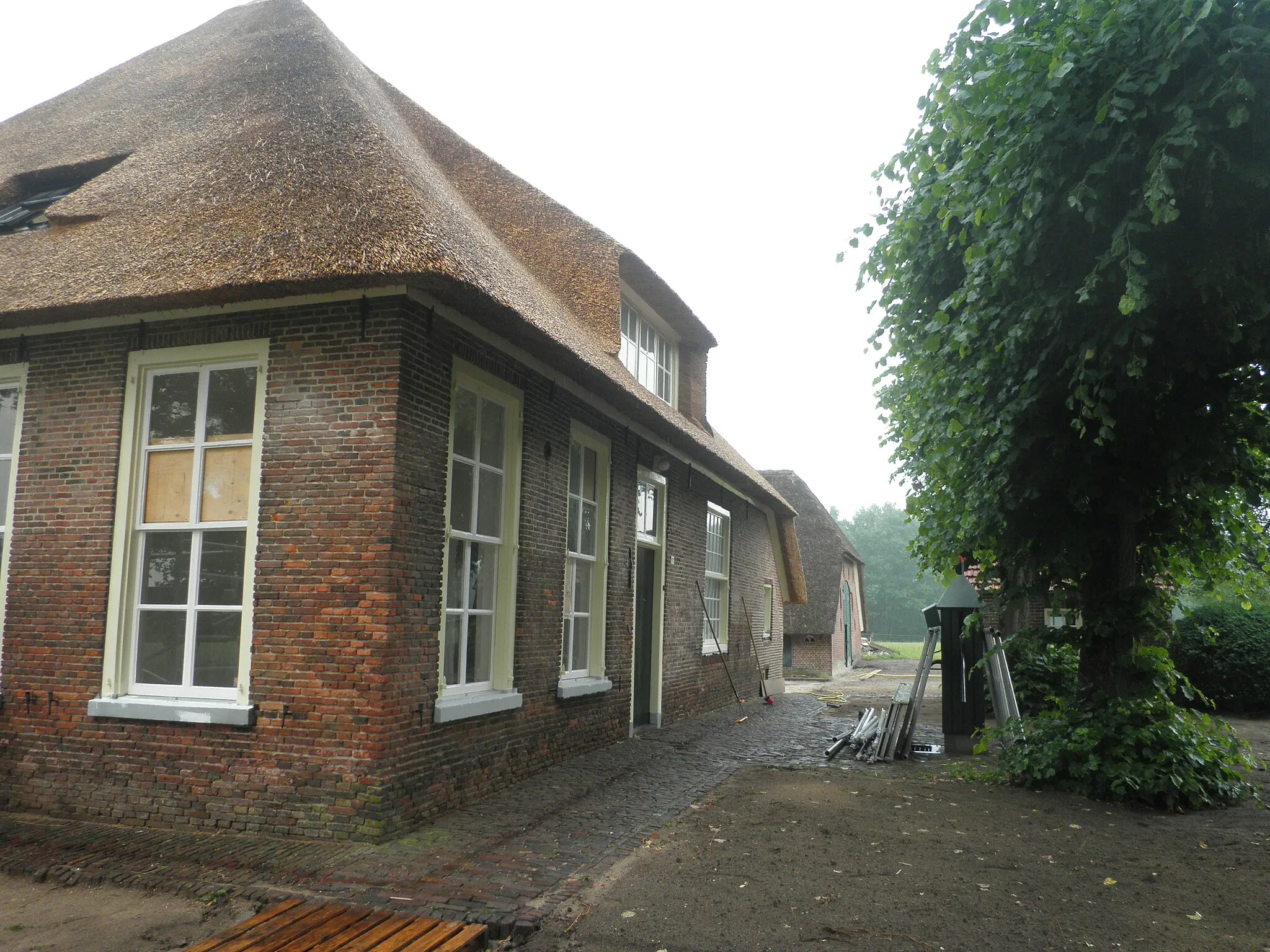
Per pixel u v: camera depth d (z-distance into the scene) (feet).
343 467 20.95
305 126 26.07
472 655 25.34
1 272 24.29
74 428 23.35
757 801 24.13
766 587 62.54
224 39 36.14
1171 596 29.58
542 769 28.09
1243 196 20.27
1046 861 18.88
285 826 20.21
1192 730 25.68
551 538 29.07
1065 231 22.16
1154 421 25.16
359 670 20.20
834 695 64.90
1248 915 15.88
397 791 20.43
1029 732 27.43
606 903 16.25
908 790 25.84
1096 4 21.03
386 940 14.44
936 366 28.48
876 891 16.89
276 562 21.12
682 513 43.42
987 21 22.45
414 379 21.49
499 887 16.97
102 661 22.29
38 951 14.51
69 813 21.94
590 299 35.45
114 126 32.19
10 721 22.85
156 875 17.65
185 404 22.95
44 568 23.11
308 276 19.92
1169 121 20.57
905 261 28.68
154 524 22.65
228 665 21.67
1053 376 24.59
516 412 27.25
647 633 40.11
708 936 14.80
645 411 32.99
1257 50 18.69
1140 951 14.33
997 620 51.55
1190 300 22.67
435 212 22.79
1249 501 26.25
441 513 22.61
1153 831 21.48
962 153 23.93
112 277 22.11
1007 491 25.94
